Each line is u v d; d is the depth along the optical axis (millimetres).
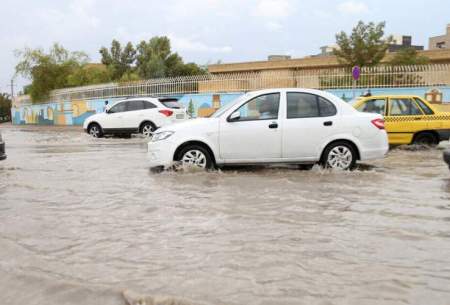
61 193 7230
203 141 8969
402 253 4441
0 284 3883
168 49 48750
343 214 5863
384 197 6824
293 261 4230
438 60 30516
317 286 3697
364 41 28641
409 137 13227
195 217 5742
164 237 4953
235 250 4527
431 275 3910
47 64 41031
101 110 33062
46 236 5055
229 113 9094
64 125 37500
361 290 3621
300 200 6621
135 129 20156
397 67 22141
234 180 8180
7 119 63438
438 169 9508
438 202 6512
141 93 29766
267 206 6273
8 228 5367
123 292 3637
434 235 4992
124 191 7316
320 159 9180
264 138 9000
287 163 9164
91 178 8570
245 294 3559
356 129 9156
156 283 3785
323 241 4797
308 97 9266
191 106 26859
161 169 9477
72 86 41000
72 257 4418
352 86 22938
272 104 9172
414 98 13422
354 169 9375
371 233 5070
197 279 3846
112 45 50625
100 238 4949
